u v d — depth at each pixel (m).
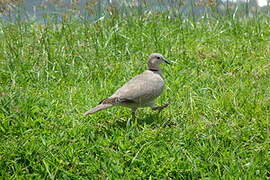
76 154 8.24
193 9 16.50
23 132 8.93
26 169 7.94
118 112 9.89
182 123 9.31
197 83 11.19
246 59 12.53
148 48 13.27
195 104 10.10
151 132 8.86
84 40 13.56
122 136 8.76
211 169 7.79
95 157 8.25
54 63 12.15
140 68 12.12
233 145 8.45
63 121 9.46
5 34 13.67
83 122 9.48
